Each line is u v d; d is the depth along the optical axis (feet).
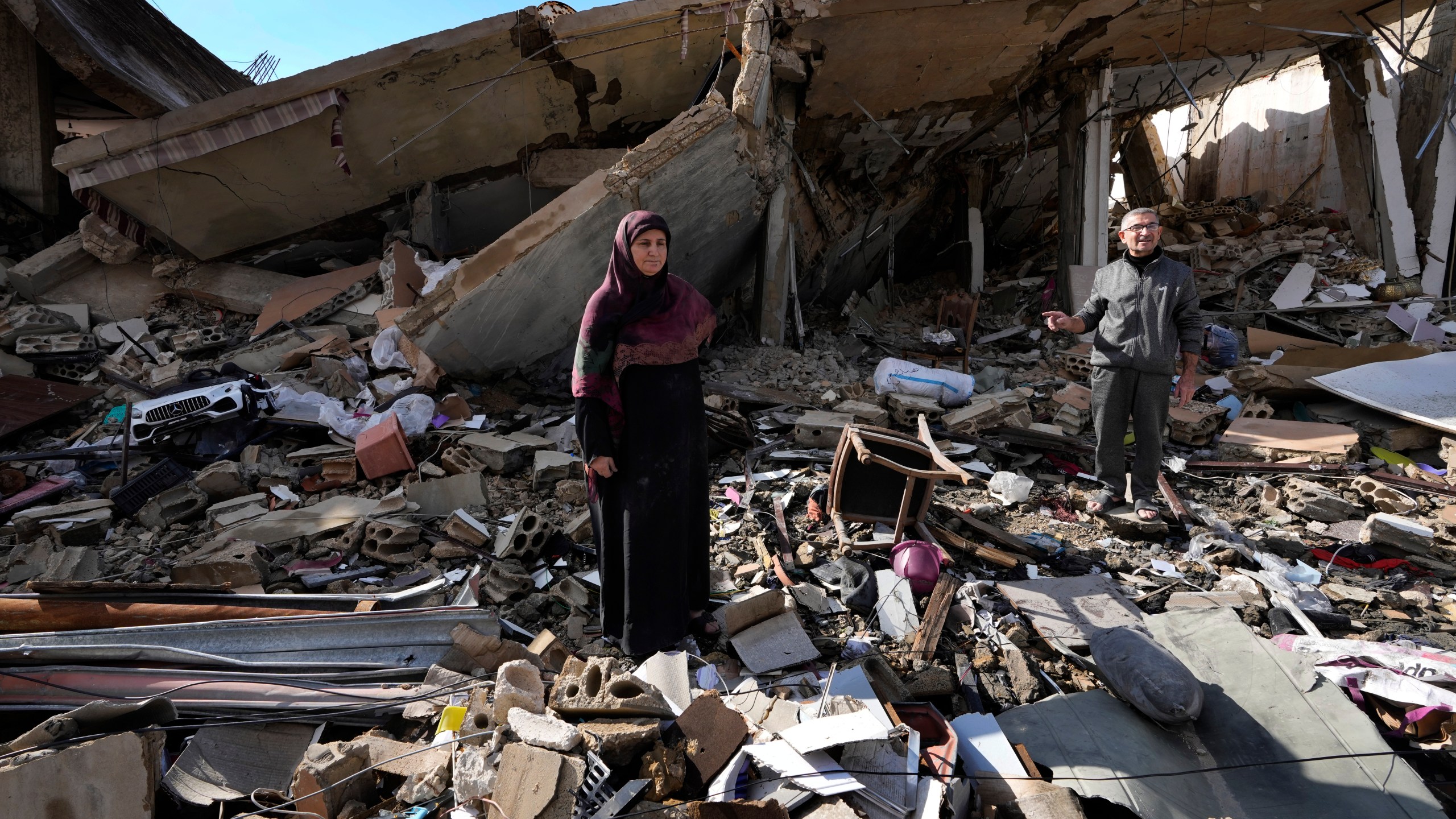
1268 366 21.61
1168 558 13.58
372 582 12.19
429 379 19.80
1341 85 34.30
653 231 8.41
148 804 7.27
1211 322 30.66
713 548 13.26
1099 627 10.91
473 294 18.67
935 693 9.59
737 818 6.90
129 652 9.16
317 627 9.78
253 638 9.62
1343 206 36.22
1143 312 13.50
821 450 17.56
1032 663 10.42
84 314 24.71
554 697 8.20
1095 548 13.87
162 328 24.99
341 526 13.47
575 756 7.23
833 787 7.34
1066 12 25.12
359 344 21.84
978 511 15.02
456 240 28.43
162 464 15.83
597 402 9.11
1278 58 36.70
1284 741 8.36
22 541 14.05
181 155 22.81
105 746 7.04
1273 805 7.73
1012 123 33.76
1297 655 9.44
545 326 20.72
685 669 9.16
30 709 8.48
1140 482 14.39
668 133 19.83
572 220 18.98
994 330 32.55
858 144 29.76
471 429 18.33
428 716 8.59
